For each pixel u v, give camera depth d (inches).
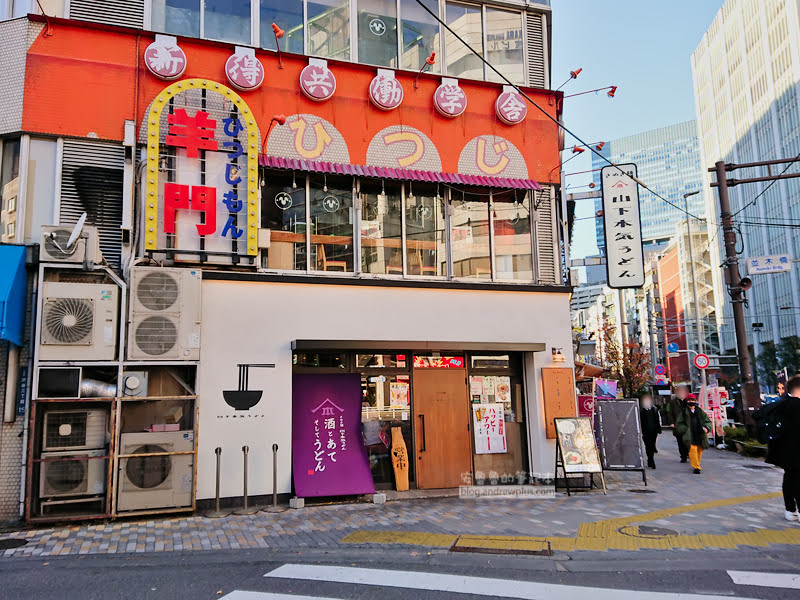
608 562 240.8
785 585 211.3
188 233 370.0
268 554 259.0
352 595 203.0
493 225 460.8
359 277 418.0
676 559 243.4
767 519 311.3
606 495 393.4
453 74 467.5
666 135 7372.1
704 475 484.1
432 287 423.5
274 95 410.3
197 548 267.4
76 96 370.3
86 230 330.0
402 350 423.8
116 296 334.0
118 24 389.1
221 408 361.7
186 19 408.2
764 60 2800.2
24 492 316.2
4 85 362.0
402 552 256.8
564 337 451.8
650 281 3378.4
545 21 496.7
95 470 319.6
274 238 406.9
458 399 432.5
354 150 424.8
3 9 377.7
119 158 374.3
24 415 329.1
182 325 344.5
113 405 322.7
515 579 219.1
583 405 471.8
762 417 310.7
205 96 383.6
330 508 354.3
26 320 337.7
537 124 473.4
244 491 346.6
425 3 469.4
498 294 442.6
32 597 203.8
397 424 416.5
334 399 399.5
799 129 2495.1
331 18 441.4
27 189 357.7
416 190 447.5
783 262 649.6
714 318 2896.2
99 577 227.0
